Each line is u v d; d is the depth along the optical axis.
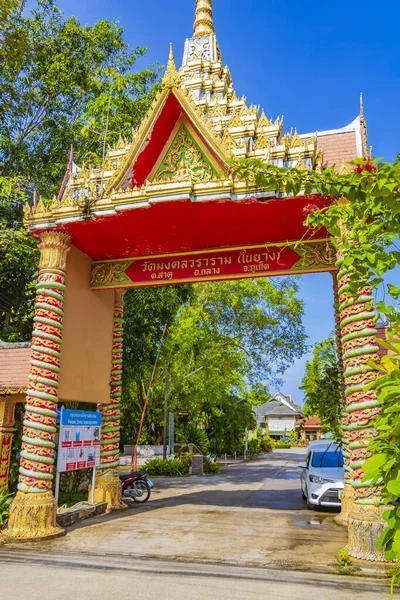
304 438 71.06
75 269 10.47
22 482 8.51
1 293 15.35
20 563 6.66
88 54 17.25
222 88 11.55
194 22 14.09
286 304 26.98
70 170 10.37
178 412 37.53
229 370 28.44
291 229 9.50
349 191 3.59
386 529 2.45
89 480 14.12
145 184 8.56
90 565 6.54
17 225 14.41
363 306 7.59
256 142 8.88
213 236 9.89
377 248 3.35
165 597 5.29
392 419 2.54
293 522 9.70
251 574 6.14
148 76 17.91
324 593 5.43
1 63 14.57
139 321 16.67
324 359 12.52
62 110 17.44
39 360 9.02
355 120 10.38
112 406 11.62
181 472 24.20
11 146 16.00
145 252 10.80
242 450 43.56
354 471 7.15
